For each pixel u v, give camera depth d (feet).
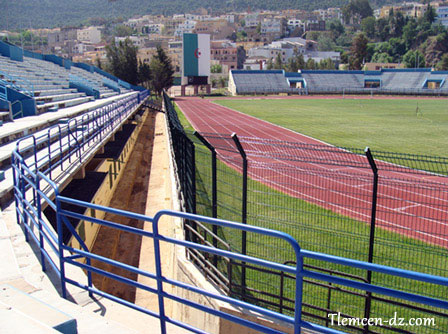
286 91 308.19
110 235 47.98
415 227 35.50
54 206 17.06
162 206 59.72
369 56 577.43
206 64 294.46
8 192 33.45
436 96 292.20
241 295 22.66
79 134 61.87
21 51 140.26
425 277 8.94
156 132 126.41
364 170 55.47
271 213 36.42
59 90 117.60
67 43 641.81
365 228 34.96
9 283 18.39
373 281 26.66
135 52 273.75
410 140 94.48
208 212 35.32
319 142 91.91
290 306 24.36
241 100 250.78
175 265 28.63
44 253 19.42
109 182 60.90
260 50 546.26
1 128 59.57
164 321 14.57
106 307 17.94
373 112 169.68
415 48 607.78
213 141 68.08
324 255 10.32
